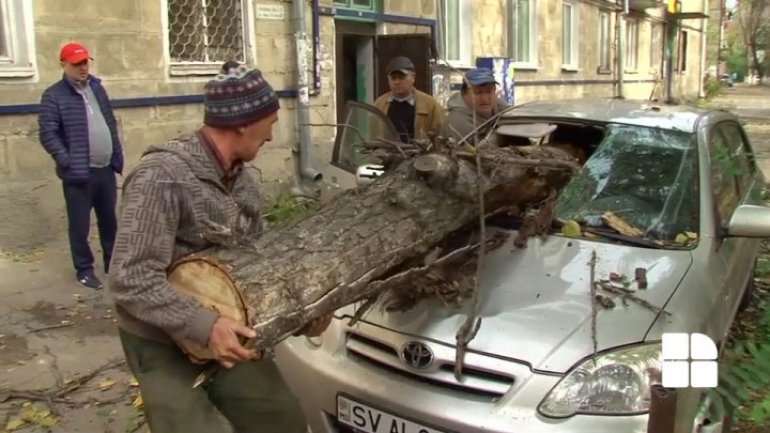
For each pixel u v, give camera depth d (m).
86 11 6.76
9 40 6.23
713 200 3.72
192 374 2.48
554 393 2.69
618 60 20.97
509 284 3.14
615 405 2.65
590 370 2.71
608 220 3.61
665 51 26.81
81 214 5.63
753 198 4.67
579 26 18.25
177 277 2.37
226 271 2.38
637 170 3.88
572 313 2.94
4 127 6.21
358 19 10.14
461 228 3.35
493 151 3.36
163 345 2.45
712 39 54.31
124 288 2.26
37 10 6.36
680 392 2.61
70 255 6.40
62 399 4.03
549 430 2.62
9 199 6.28
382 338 3.00
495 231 3.57
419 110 6.05
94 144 5.57
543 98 16.50
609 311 2.96
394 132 4.96
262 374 2.71
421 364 2.89
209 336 2.26
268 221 7.36
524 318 2.92
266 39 8.74
